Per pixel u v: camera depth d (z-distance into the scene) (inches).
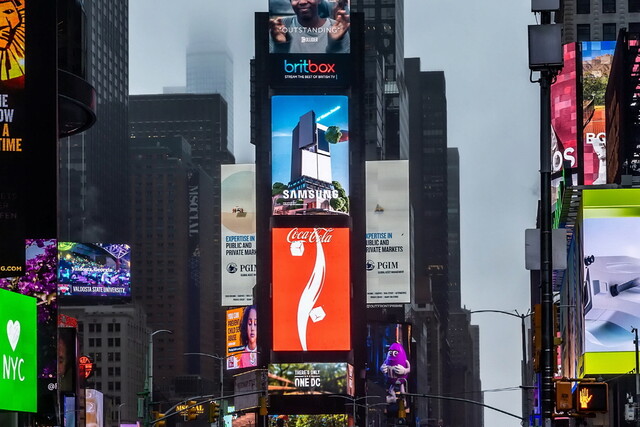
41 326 3919.8
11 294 2511.1
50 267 3853.3
